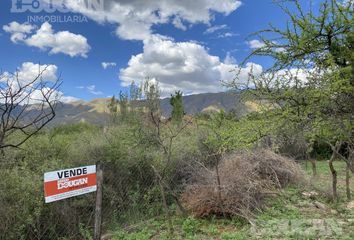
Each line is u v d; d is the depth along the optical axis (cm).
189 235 632
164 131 857
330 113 352
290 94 350
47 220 575
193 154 875
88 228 634
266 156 926
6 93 379
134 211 748
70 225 609
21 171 572
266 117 388
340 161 1861
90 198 644
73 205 616
